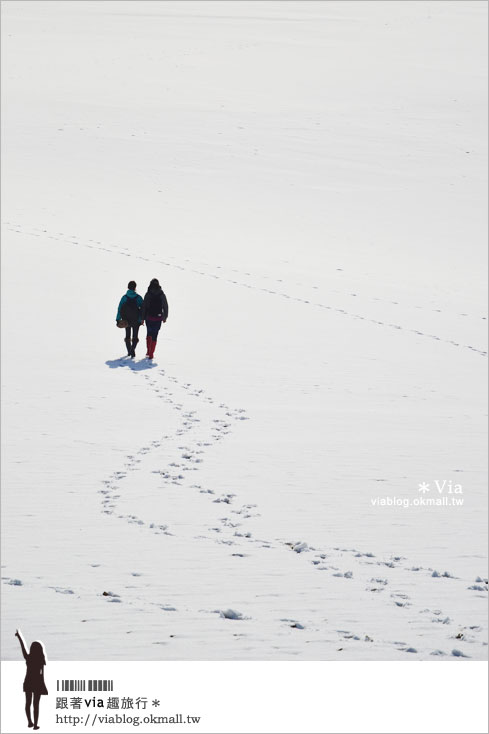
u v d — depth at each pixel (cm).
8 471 5303
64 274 12938
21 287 12025
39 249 14462
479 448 6275
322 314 11694
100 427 6469
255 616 3105
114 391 7631
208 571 3650
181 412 7006
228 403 7362
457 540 4306
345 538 4266
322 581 3591
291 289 13188
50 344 9425
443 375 8931
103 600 3212
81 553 3850
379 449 6116
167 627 2933
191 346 9631
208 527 4350
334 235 18338
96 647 2720
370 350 9894
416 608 3309
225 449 5978
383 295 13475
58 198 19062
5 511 4506
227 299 12194
